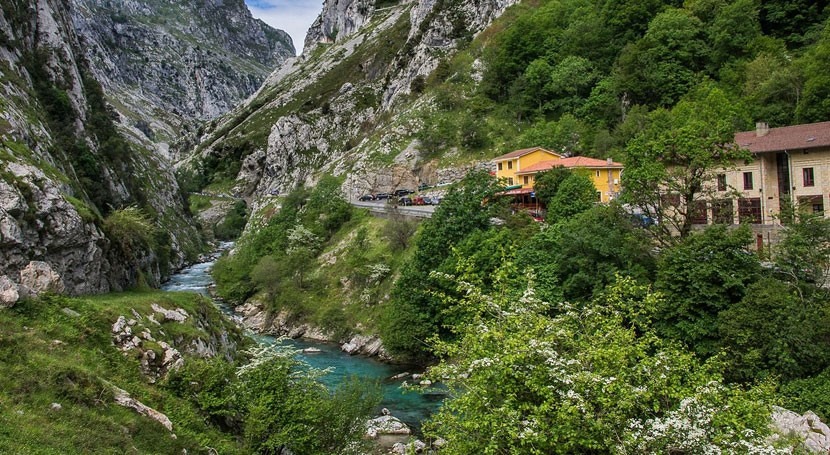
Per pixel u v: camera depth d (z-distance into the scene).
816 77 57.47
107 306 26.52
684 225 40.25
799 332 27.98
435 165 95.50
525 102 98.50
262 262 70.75
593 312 17.25
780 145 47.88
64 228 33.78
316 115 173.00
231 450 20.94
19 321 21.31
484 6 144.25
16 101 54.47
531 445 13.01
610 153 71.69
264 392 22.31
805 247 32.91
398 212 71.25
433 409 37.41
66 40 91.94
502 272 19.12
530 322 15.80
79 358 20.97
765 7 83.00
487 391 14.36
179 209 125.56
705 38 84.81
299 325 61.22
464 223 52.22
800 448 18.78
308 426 21.75
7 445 14.07
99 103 98.50
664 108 78.75
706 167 41.00
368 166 101.81
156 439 18.64
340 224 80.19
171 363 24.64
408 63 149.38
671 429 12.27
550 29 109.94
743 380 29.39
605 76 95.06
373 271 61.00
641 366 14.35
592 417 12.66
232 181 189.12
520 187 69.19
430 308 47.97
